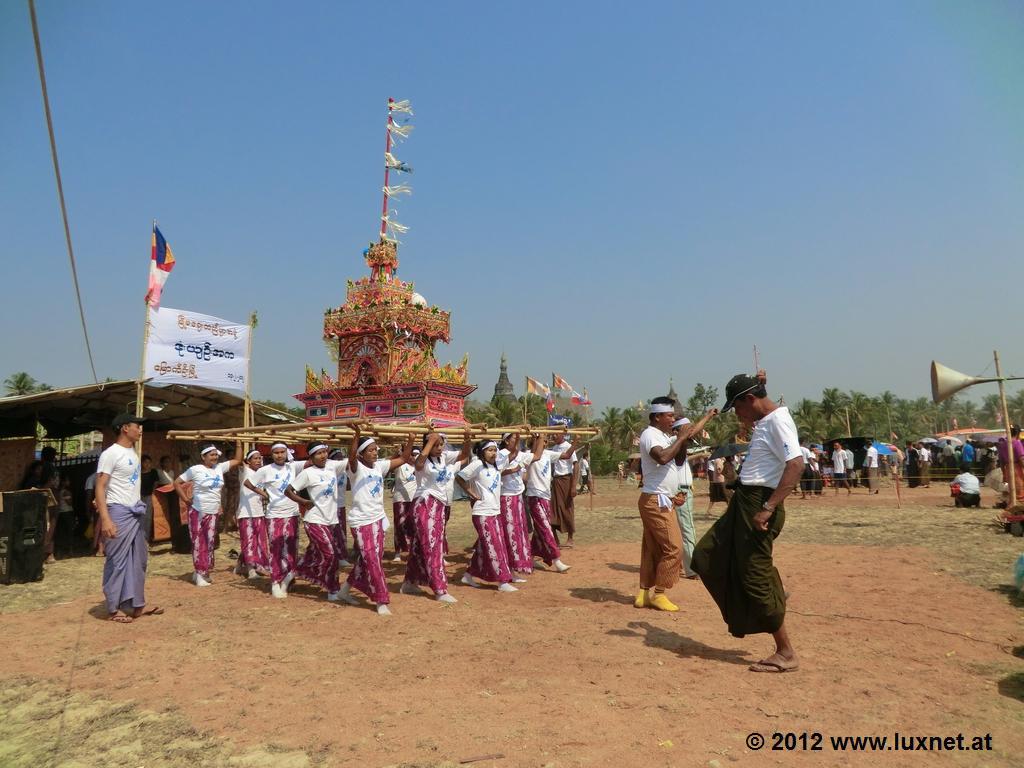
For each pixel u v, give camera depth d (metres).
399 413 33.34
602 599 7.61
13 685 4.91
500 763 3.47
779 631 4.87
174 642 6.01
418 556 8.15
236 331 13.91
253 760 3.59
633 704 4.25
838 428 70.44
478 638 5.99
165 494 12.15
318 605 7.62
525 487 9.61
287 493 8.16
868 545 11.32
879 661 5.09
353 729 3.96
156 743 3.84
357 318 35.09
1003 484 15.33
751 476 4.93
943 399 12.90
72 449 23.02
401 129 38.03
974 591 7.50
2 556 9.57
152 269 12.88
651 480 7.00
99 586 9.09
